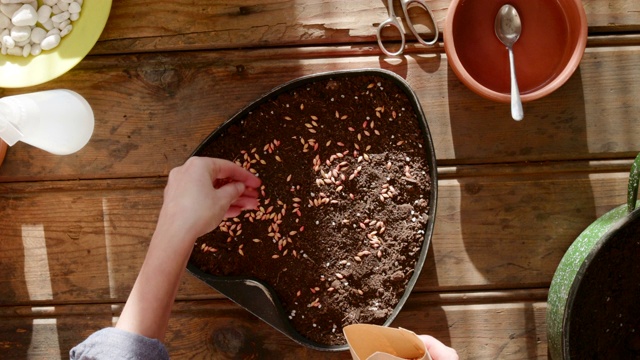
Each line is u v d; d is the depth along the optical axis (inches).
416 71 45.7
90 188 46.2
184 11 45.9
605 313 42.9
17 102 41.9
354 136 44.7
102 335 32.1
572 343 42.9
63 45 44.7
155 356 32.2
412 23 45.6
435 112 45.7
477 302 45.8
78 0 44.5
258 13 45.8
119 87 46.1
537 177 45.8
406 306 45.8
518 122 45.7
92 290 46.1
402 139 44.5
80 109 44.1
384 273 44.4
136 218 46.1
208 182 35.2
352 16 45.7
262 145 44.7
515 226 45.6
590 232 42.1
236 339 45.9
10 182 46.3
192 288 46.0
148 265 33.2
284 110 44.6
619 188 45.6
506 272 45.6
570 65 43.1
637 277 42.5
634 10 45.5
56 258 46.2
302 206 44.6
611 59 45.6
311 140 44.7
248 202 40.6
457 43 44.8
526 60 44.9
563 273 42.4
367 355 39.8
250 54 45.9
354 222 44.6
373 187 44.6
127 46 46.0
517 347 45.6
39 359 46.2
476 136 45.7
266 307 44.4
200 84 46.0
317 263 44.5
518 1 44.6
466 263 45.7
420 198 44.4
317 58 46.0
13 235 46.3
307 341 44.1
